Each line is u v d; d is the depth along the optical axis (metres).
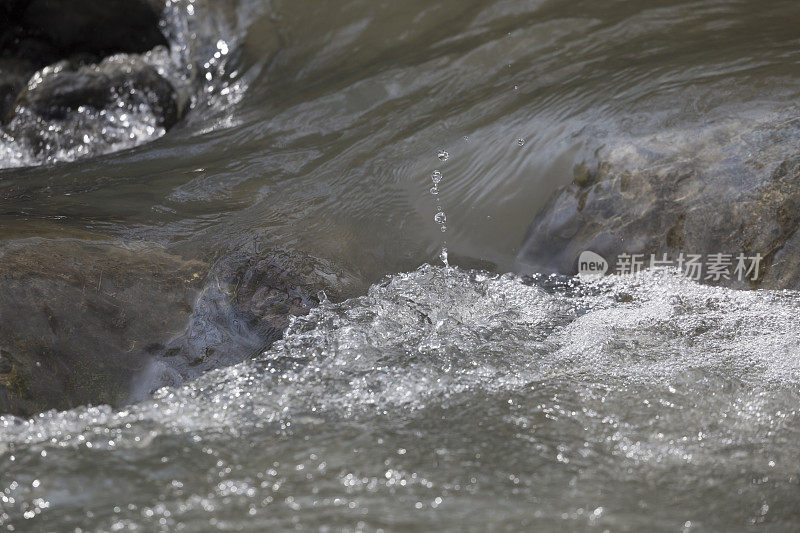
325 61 15.32
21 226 8.41
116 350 7.21
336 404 6.54
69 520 5.13
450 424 6.23
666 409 6.37
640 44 12.24
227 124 13.62
